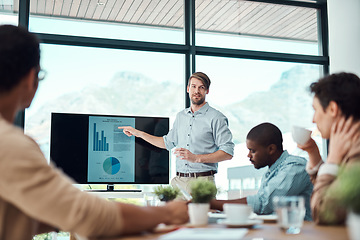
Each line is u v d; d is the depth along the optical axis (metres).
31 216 0.97
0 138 0.89
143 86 4.64
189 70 4.77
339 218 1.17
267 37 5.12
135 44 4.62
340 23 5.05
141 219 1.04
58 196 0.89
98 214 0.92
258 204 1.89
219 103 4.86
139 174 4.34
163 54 4.75
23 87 1.01
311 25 5.31
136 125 4.38
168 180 4.39
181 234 1.04
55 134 4.21
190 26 4.81
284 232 1.11
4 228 0.93
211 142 3.99
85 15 4.57
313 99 1.37
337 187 0.81
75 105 4.43
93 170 4.25
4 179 0.87
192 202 1.39
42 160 0.93
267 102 5.01
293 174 1.91
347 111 1.27
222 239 0.95
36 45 1.04
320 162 1.61
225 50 4.89
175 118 4.25
